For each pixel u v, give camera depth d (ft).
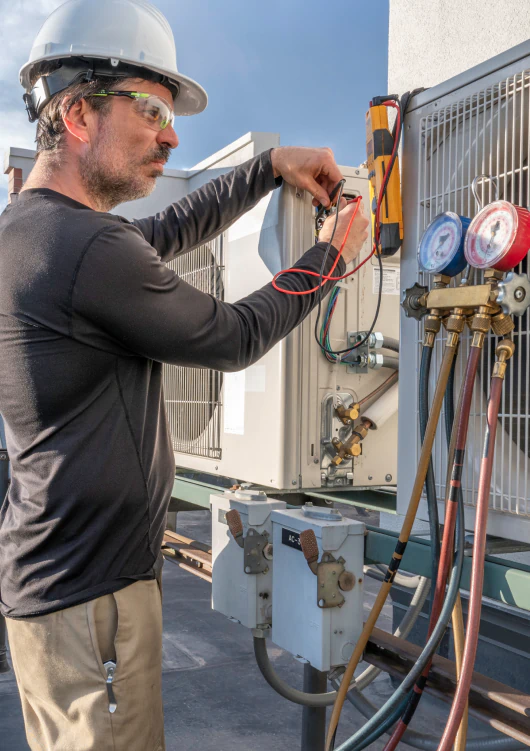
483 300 3.52
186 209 5.50
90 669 3.65
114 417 3.71
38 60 3.96
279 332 4.21
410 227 4.52
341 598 4.54
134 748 3.76
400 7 10.89
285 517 4.99
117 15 4.00
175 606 13.47
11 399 3.67
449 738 3.24
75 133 3.93
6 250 3.61
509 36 8.79
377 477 6.33
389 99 4.55
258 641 5.57
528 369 3.61
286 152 5.47
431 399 4.25
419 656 3.77
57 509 3.65
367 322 6.34
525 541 3.67
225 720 8.67
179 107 4.95
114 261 3.48
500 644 8.43
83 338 3.53
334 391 6.05
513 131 3.64
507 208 3.38
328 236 4.70
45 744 3.99
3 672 10.18
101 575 3.69
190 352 3.75
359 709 5.78
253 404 6.16
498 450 3.85
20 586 3.76
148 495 3.87
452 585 3.56
